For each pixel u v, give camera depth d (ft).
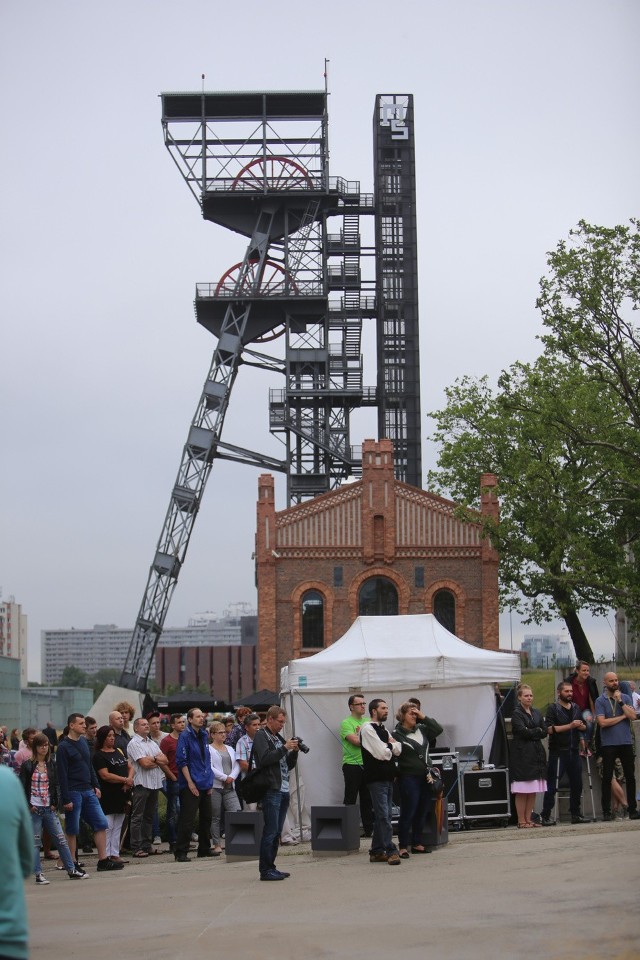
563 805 74.84
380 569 171.83
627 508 139.54
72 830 62.49
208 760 67.67
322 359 257.34
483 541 171.83
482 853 56.13
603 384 145.79
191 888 51.93
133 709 77.05
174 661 638.53
